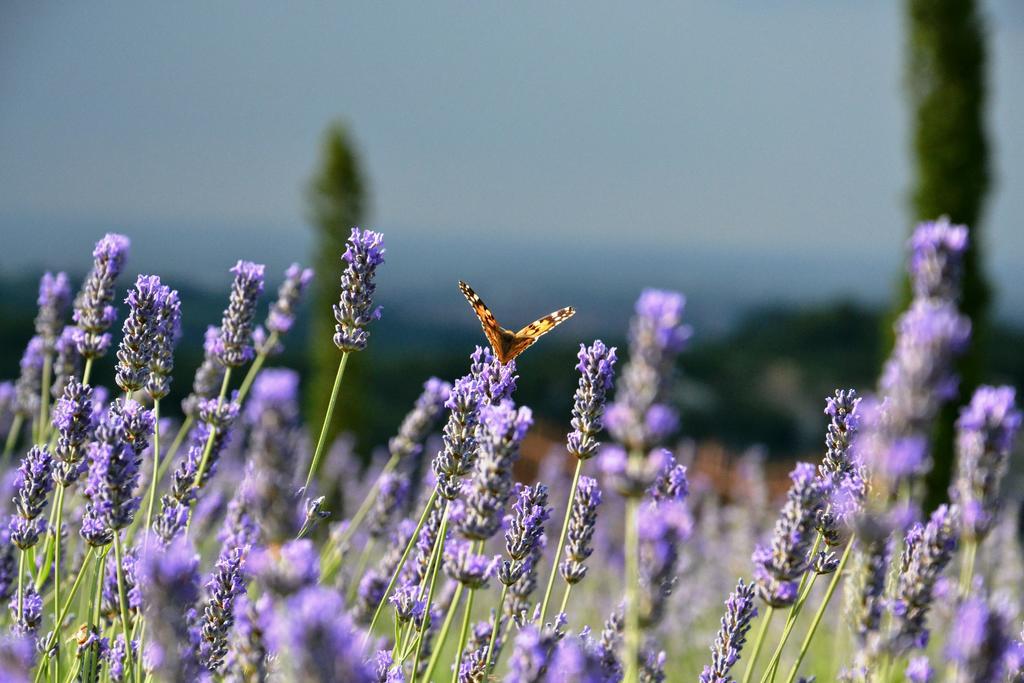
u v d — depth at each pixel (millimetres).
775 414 46656
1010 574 10898
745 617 4875
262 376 2939
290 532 2951
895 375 2795
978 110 21125
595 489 4922
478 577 4277
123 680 4543
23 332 40781
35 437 7449
